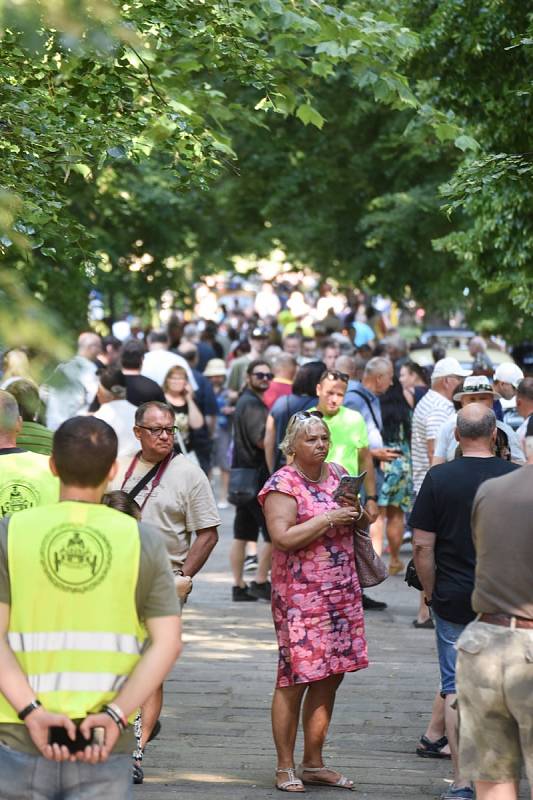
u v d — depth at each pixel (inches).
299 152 2763.3
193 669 976.9
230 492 1231.5
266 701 885.2
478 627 517.3
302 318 4005.9
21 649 389.1
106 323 2507.4
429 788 701.9
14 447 622.2
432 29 1002.7
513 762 519.2
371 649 1050.7
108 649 389.1
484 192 912.3
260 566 1266.0
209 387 1689.2
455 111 1031.6
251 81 842.2
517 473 521.3
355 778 719.7
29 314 246.2
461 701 521.0
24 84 716.7
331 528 696.4
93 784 385.4
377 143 2468.0
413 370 1539.1
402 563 1439.5
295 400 1154.7
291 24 806.5
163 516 705.6
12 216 287.3
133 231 2514.8
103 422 407.5
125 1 642.2
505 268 1198.3
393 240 2497.5
